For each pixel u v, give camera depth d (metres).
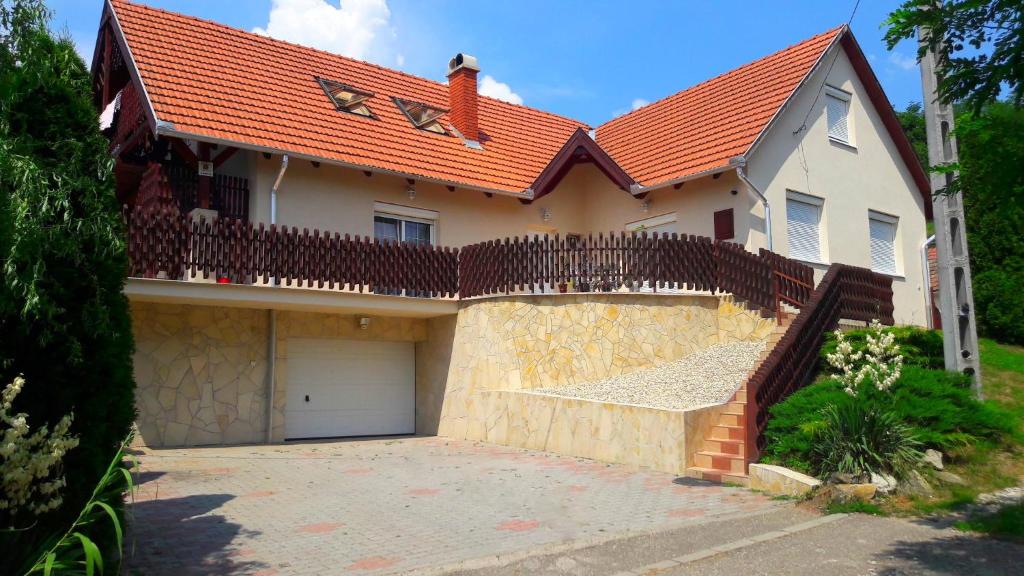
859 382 9.59
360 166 14.59
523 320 13.77
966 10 5.43
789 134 16.62
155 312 12.57
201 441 12.76
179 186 14.10
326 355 14.48
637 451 10.58
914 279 19.16
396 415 15.27
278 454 11.84
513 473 10.09
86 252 5.47
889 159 19.08
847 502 7.80
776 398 10.10
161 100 13.42
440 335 15.09
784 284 13.70
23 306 4.98
